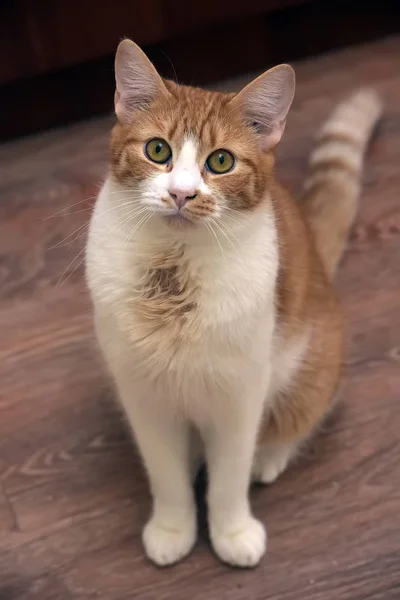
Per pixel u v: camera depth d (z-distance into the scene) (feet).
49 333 4.99
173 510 3.92
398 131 6.36
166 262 3.11
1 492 4.24
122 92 3.14
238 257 3.08
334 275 5.25
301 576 3.89
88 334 4.94
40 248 5.51
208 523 4.06
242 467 3.68
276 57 7.22
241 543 3.86
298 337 3.88
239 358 3.20
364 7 7.18
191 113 3.01
